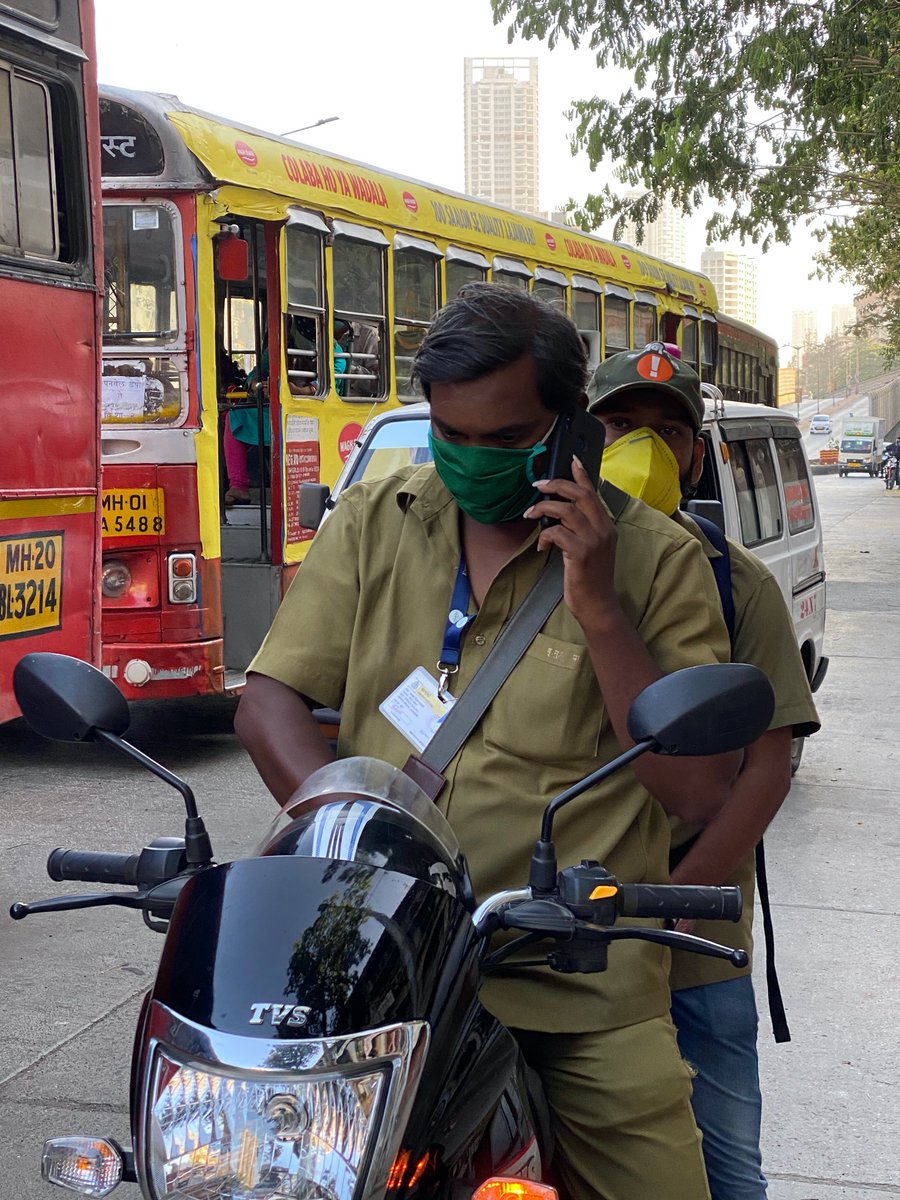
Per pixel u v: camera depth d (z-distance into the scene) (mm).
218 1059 1312
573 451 1818
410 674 1926
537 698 1833
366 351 9344
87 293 6023
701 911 1674
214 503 7758
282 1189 1272
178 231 7559
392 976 1396
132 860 1838
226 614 8617
